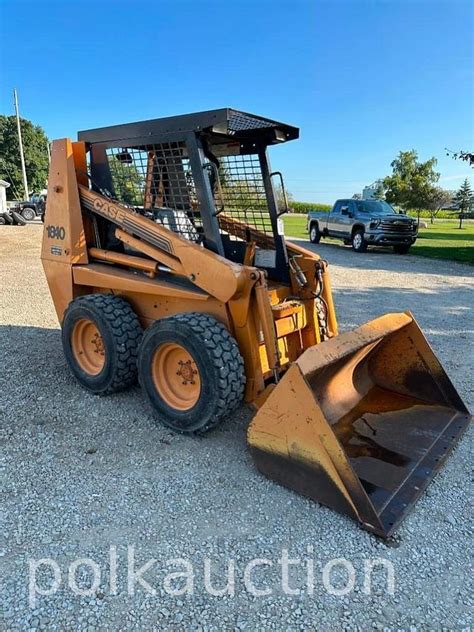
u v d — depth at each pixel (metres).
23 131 58.28
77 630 1.95
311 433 2.65
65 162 4.17
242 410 3.89
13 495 2.78
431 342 5.85
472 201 47.28
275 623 2.00
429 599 2.13
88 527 2.54
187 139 3.42
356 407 3.67
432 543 2.46
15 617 2.00
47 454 3.22
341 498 2.61
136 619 2.01
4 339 5.72
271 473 2.92
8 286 9.23
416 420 3.51
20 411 3.83
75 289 4.39
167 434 3.50
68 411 3.85
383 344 3.77
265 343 3.21
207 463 3.14
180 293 3.54
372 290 9.29
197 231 3.59
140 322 4.05
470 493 2.87
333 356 2.87
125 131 3.78
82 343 4.25
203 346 3.14
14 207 30.42
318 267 3.86
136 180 3.86
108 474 3.01
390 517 2.55
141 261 3.83
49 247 4.49
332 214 17.92
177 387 3.52
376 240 15.37
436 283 10.21
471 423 3.71
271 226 3.99
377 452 3.11
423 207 36.84
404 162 38.97
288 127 3.65
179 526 2.56
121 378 3.92
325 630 1.98
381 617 2.04
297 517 2.63
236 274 3.15
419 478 2.87
